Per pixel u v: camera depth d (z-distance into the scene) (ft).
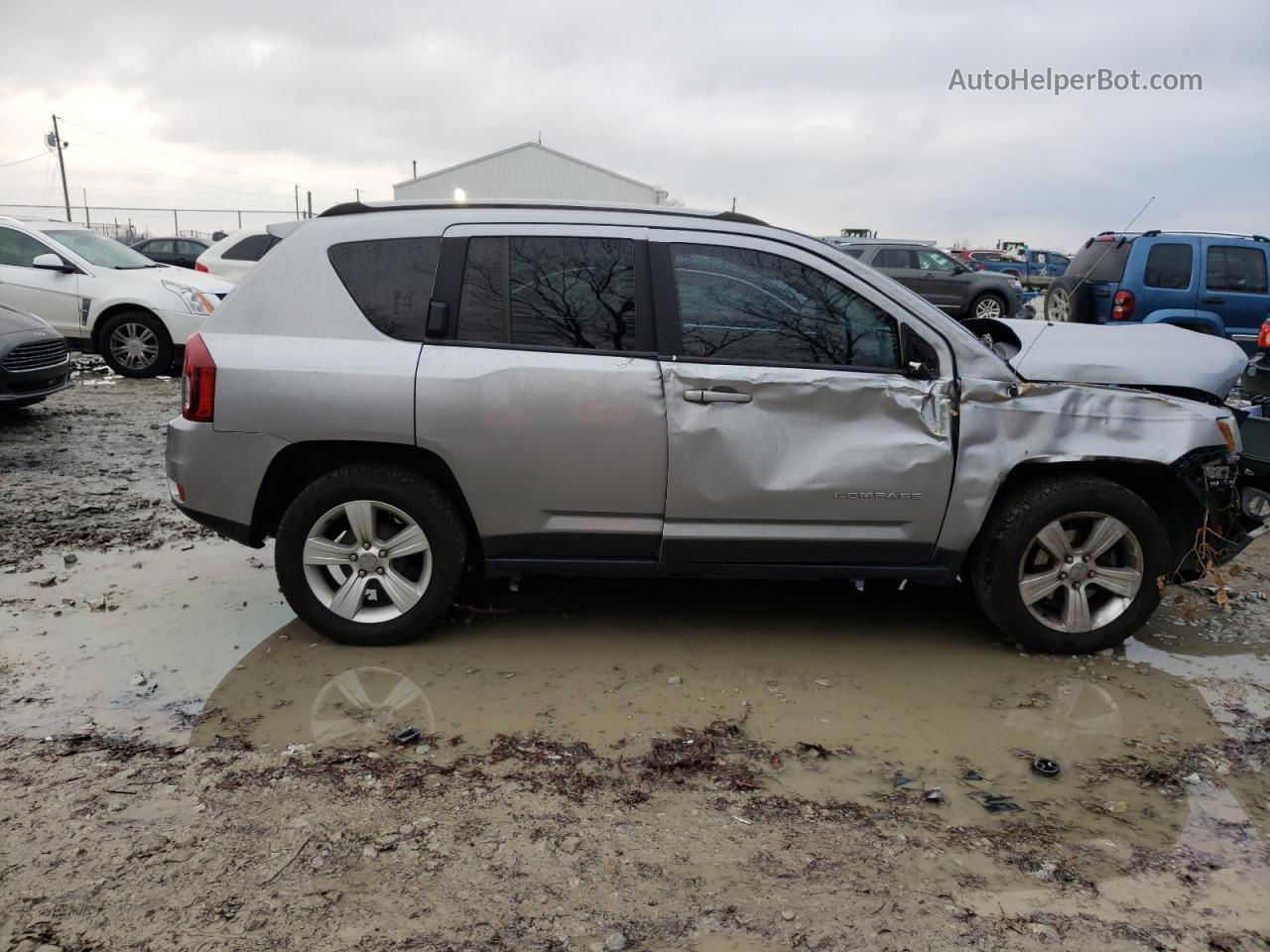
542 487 12.50
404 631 13.14
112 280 37.01
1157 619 15.07
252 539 13.07
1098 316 38.63
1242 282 37.27
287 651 13.12
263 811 9.23
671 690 12.14
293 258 12.77
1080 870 8.60
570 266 12.67
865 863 8.66
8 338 25.90
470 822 9.16
